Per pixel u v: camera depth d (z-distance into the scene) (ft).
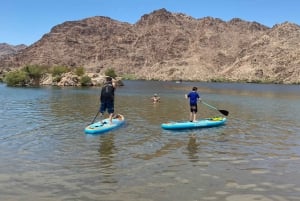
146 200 35.70
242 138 68.44
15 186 39.42
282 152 56.54
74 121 88.48
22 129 75.36
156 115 104.83
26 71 423.23
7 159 50.03
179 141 64.23
